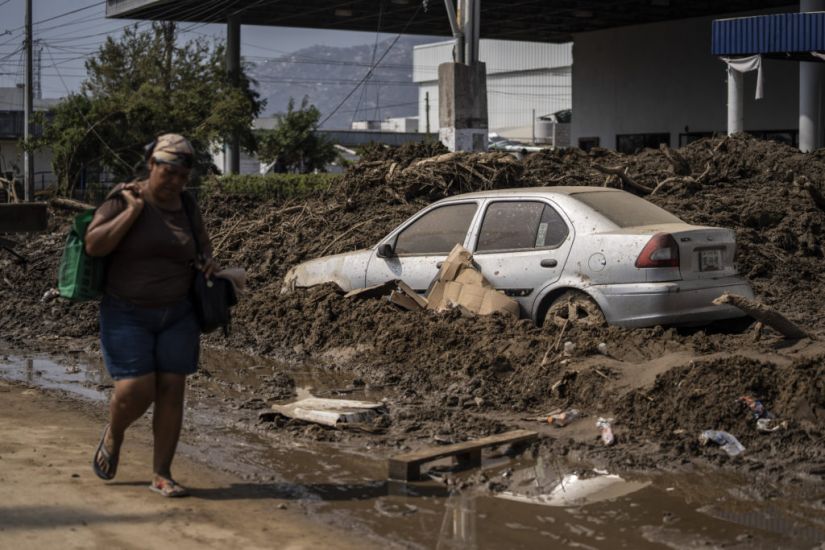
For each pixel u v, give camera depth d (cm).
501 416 736
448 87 2375
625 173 1609
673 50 4647
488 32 5250
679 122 4641
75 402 809
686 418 661
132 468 602
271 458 638
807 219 1460
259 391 848
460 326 908
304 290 1131
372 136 7869
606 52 5019
